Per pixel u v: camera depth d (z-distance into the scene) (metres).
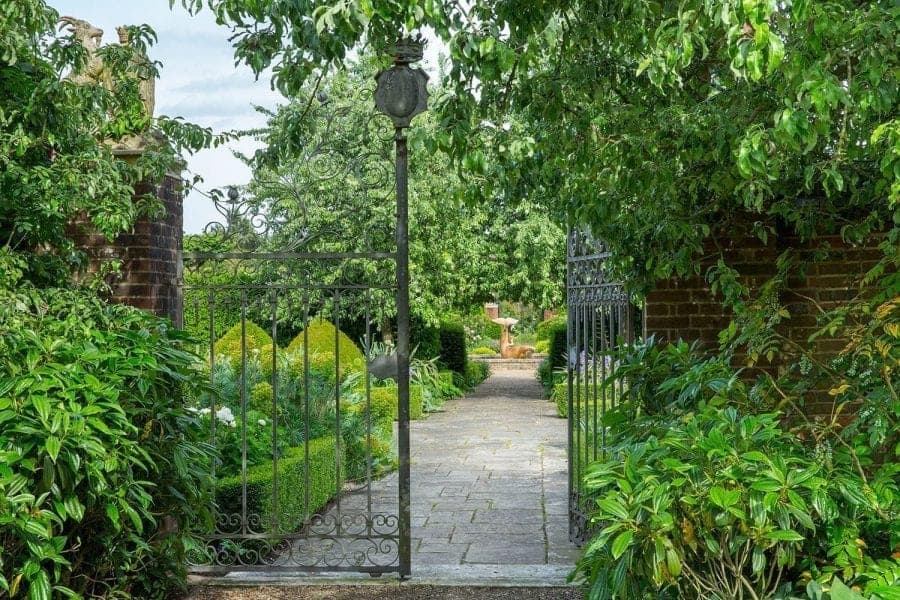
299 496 7.34
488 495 8.61
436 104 4.42
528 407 16.75
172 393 5.10
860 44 3.31
